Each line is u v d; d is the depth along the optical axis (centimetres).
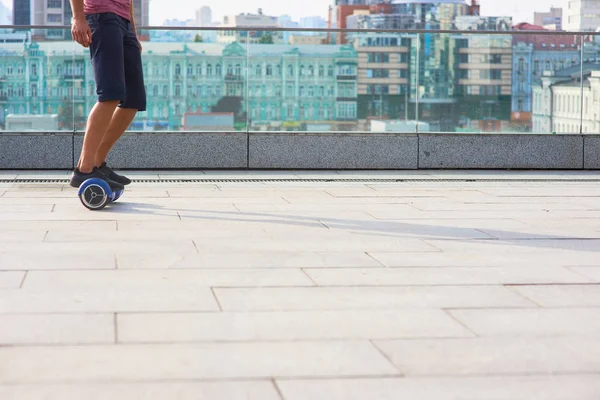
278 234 520
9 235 500
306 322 321
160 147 931
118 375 259
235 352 284
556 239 516
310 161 956
